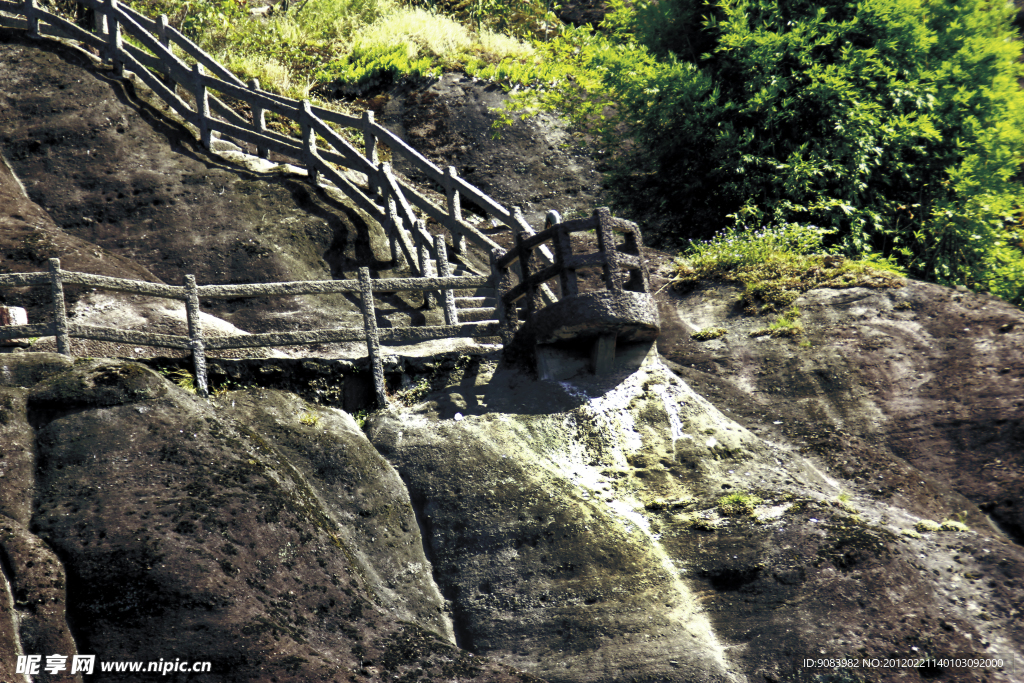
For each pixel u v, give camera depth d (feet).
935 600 18.58
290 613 16.51
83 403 19.30
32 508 17.07
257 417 21.91
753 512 20.61
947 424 24.99
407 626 17.49
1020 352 26.17
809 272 31.53
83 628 15.23
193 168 36.55
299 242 33.76
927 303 28.81
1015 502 22.62
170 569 15.80
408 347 28.22
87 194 34.35
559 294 34.81
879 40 39.24
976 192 37.73
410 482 21.93
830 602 17.94
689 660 17.16
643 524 20.83
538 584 19.34
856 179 37.29
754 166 39.40
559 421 23.70
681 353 29.78
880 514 21.58
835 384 26.99
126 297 26.99
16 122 36.14
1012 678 16.93
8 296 25.85
